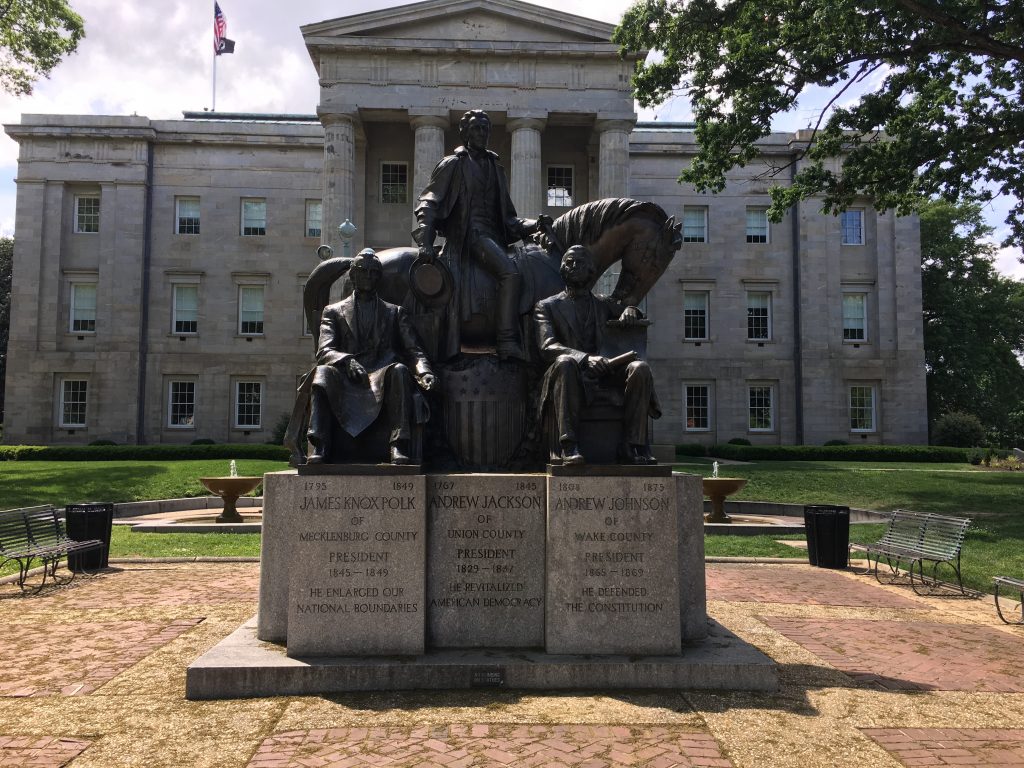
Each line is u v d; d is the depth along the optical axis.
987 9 17.44
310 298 8.30
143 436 44.62
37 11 26.61
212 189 46.03
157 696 5.64
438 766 4.42
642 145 47.00
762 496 22.41
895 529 12.76
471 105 38.34
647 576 5.98
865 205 47.41
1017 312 52.03
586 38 39.38
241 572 11.60
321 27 38.25
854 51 18.97
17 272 44.62
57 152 45.09
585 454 6.39
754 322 47.25
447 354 7.43
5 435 44.06
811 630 8.12
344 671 5.61
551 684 5.70
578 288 7.00
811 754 4.71
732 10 19.56
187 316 45.78
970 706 5.68
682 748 4.73
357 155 42.12
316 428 6.15
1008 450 40.16
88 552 11.77
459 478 6.12
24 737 4.88
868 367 46.44
